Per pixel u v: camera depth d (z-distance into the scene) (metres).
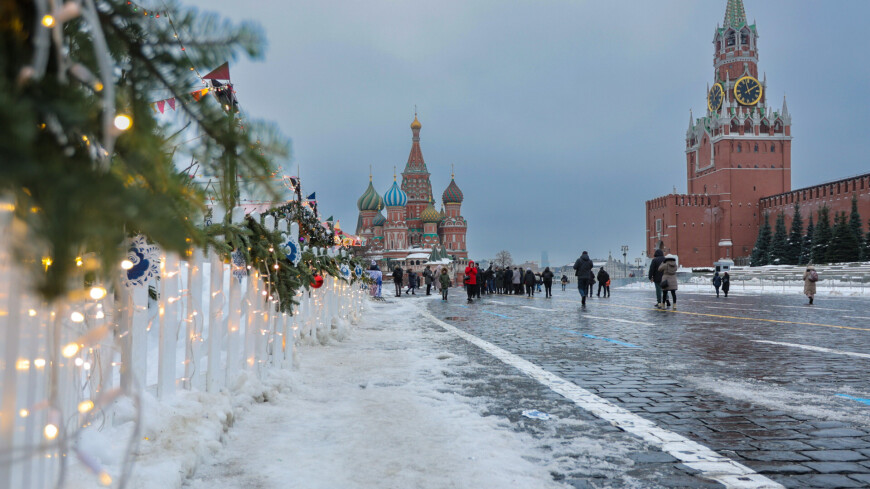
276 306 5.94
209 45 1.41
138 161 1.28
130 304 3.11
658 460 3.69
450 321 15.27
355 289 15.23
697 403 5.38
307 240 8.90
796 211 85.94
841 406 5.25
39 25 0.98
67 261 1.06
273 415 4.59
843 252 68.62
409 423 4.46
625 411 5.01
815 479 3.38
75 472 2.49
